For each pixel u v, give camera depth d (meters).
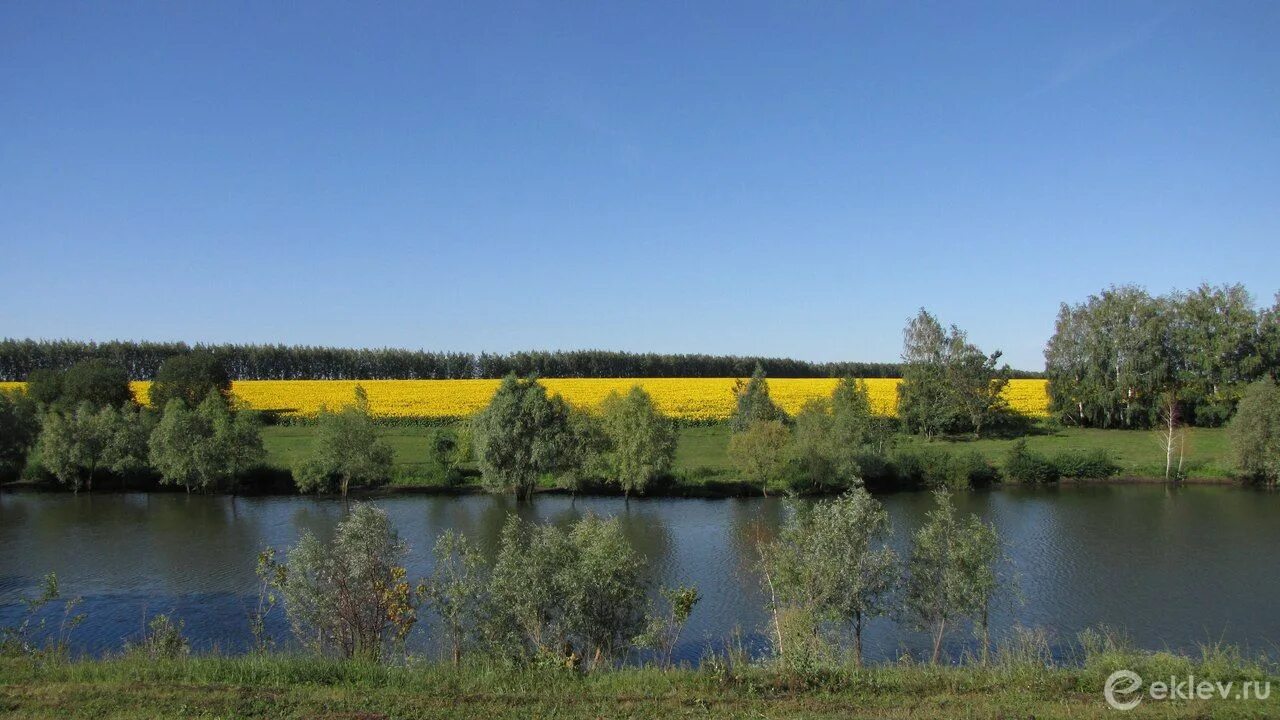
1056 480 62.38
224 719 12.05
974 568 21.70
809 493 57.66
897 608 22.56
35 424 65.62
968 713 12.40
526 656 17.91
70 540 43.59
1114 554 39.12
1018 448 63.19
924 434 81.00
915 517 48.91
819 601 20.48
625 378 129.62
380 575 20.06
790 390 99.69
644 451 55.09
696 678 14.15
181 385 86.00
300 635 20.42
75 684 13.48
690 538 43.91
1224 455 64.44
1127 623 29.02
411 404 89.12
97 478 62.31
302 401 92.31
